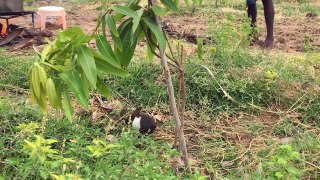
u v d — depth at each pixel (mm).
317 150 4496
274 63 6355
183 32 8391
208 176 4109
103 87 3168
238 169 4281
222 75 5801
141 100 5582
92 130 4812
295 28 10070
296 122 5281
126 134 4066
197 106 5523
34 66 2762
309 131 5039
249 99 5629
